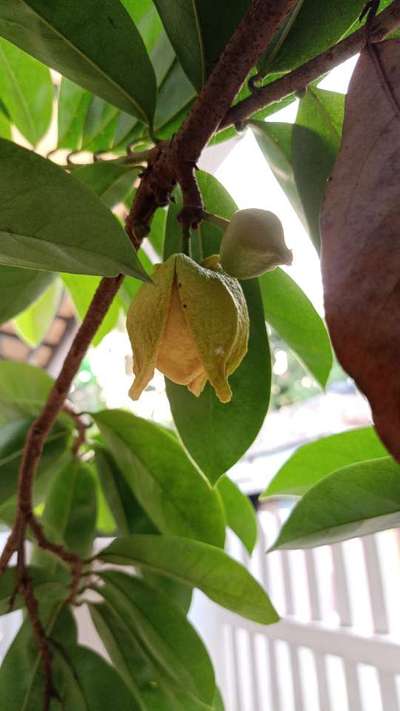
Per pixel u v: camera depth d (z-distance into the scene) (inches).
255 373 6.7
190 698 7.9
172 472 8.4
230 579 7.2
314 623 17.7
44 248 4.0
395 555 15.6
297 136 5.8
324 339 8.1
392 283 2.9
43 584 7.8
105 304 5.9
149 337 4.8
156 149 5.3
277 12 4.1
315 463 8.5
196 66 5.3
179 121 7.0
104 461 9.7
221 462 6.7
